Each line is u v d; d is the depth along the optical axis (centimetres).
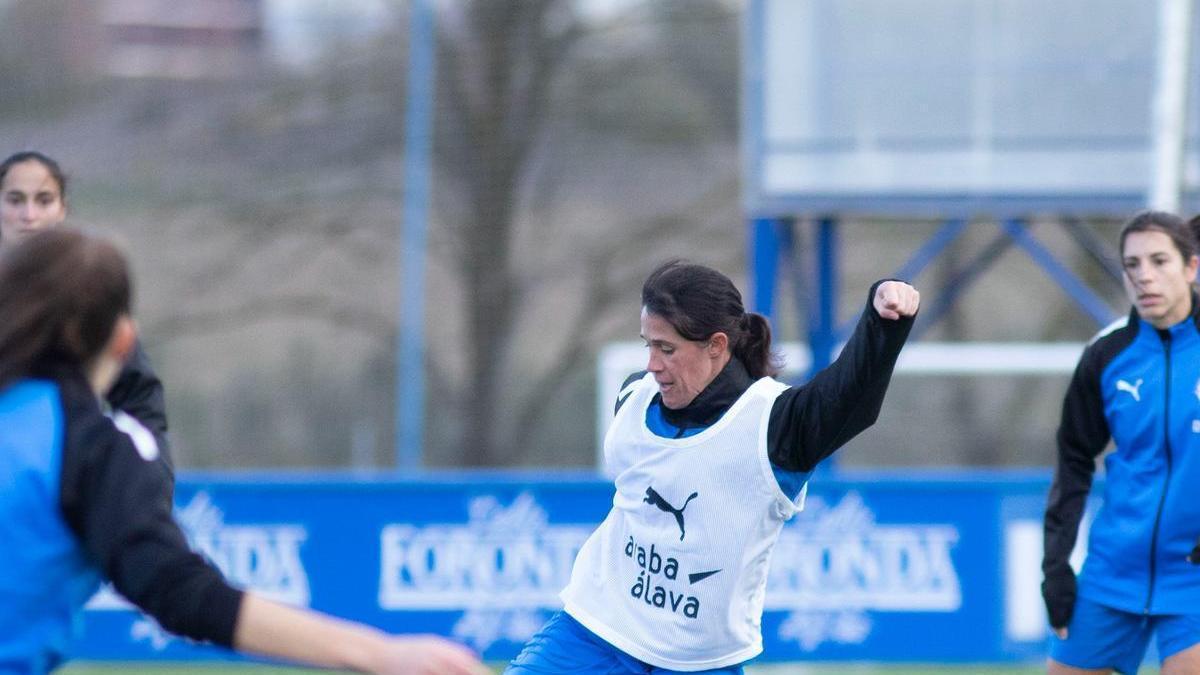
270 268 6281
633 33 6250
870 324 1060
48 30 6350
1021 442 5819
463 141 6191
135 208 6272
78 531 766
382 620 2664
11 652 750
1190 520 1511
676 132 6253
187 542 785
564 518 2661
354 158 6297
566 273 6291
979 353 4250
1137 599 1541
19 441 758
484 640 2652
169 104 6350
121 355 813
